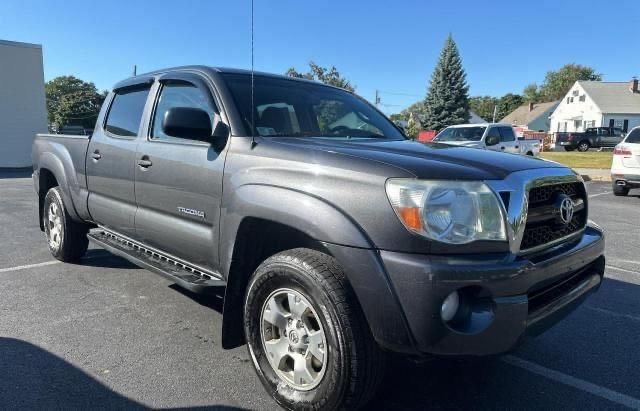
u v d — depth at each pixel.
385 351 2.44
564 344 3.70
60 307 4.20
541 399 2.94
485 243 2.32
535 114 80.62
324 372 2.48
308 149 2.73
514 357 3.47
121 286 4.76
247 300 2.85
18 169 21.70
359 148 2.78
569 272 2.78
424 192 2.26
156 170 3.62
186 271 3.50
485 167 2.54
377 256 2.29
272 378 2.77
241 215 2.83
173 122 3.05
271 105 3.49
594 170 19.75
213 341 3.60
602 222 8.77
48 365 3.18
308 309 2.55
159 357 3.34
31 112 23.38
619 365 3.38
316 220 2.46
